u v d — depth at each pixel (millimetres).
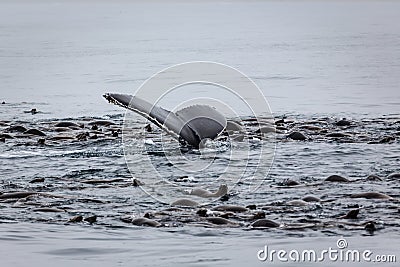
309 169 58656
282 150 65562
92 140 69625
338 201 48125
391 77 143125
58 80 144875
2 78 149500
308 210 46031
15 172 58000
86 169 58781
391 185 52781
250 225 42844
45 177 56156
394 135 74312
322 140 71000
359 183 53406
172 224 43188
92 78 147250
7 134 73000
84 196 49938
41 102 111500
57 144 68625
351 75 147875
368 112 96750
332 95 117375
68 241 40188
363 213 45250
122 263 36688
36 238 40750
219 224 43125
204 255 37719
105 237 40844
